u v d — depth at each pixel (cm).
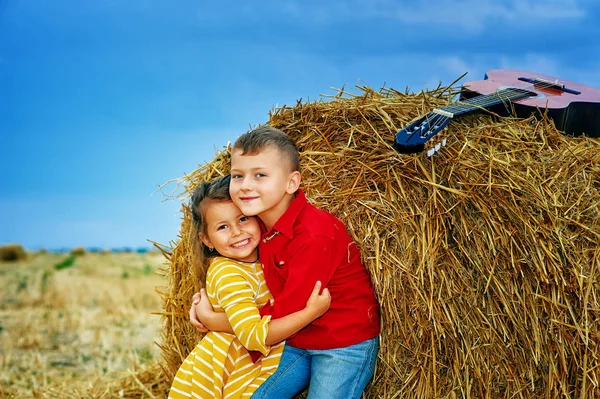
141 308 693
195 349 317
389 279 302
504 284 297
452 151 314
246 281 305
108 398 433
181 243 363
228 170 359
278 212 301
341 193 318
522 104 346
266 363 307
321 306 289
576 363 292
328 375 299
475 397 304
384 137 326
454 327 300
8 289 768
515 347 299
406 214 305
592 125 352
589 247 293
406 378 307
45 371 502
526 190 299
